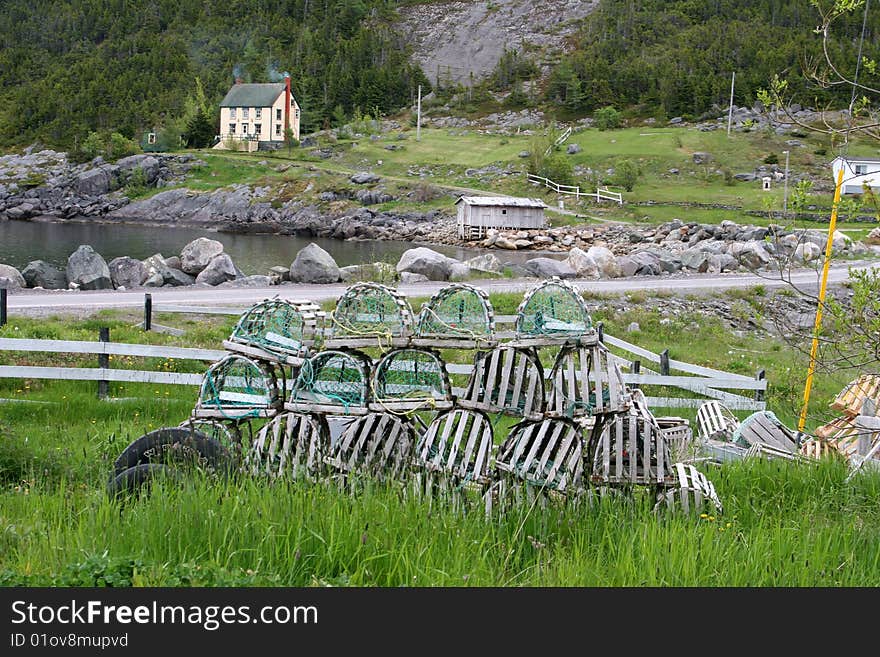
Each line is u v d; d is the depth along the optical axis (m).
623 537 8.09
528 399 9.71
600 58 161.12
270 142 136.12
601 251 44.38
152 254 62.47
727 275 42.59
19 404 16.08
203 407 10.03
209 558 7.29
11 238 73.56
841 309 9.21
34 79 185.88
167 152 131.12
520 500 9.16
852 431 14.40
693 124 129.12
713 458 13.81
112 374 17.27
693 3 192.62
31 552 7.29
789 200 9.80
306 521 7.77
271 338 10.05
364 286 10.24
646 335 30.27
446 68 194.50
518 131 135.00
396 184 103.56
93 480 9.75
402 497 8.90
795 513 10.18
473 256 67.00
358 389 9.99
